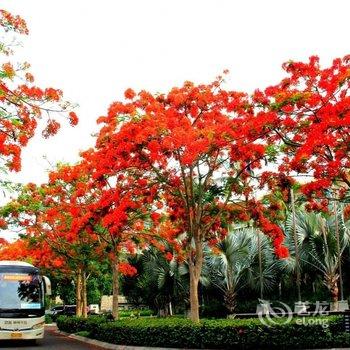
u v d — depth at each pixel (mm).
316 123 13984
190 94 16812
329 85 13547
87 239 26000
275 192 17734
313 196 15609
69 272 34719
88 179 23594
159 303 32906
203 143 15156
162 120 15797
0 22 12305
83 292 30000
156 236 22453
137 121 15664
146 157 16203
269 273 25391
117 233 19891
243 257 25125
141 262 32188
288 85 14500
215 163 17094
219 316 26844
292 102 13734
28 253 33812
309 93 13688
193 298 16688
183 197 17156
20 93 12430
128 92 16953
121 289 36844
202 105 16875
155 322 17891
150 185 17594
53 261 30906
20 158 13117
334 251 23281
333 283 23047
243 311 26078
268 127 14555
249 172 17453
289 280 25156
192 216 17453
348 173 14906
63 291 51125
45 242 28312
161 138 15656
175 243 22453
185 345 15617
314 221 23750
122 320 21203
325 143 13305
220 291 27594
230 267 25500
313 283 24812
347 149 13688
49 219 26203
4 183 13125
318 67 14281
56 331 34500
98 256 26703
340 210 23672
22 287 20547
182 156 15930
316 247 23625
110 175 17250
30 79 12633
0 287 20281
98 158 17078
